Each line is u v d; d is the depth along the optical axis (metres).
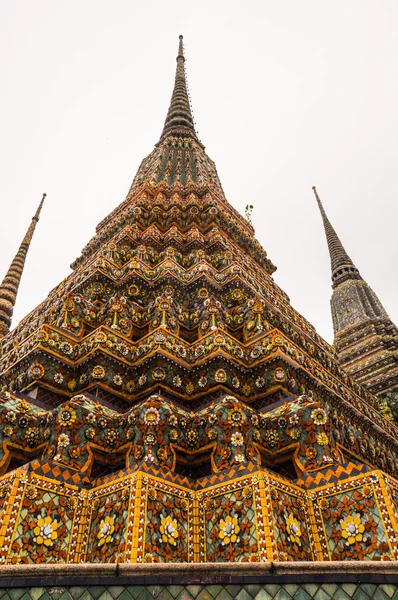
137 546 6.89
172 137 32.06
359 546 7.30
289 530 7.48
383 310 38.84
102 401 10.61
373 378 31.41
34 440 9.37
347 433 12.65
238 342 12.43
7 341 16.89
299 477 8.88
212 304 13.58
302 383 12.36
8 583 4.43
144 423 8.93
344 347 36.53
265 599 4.59
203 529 7.86
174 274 15.40
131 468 8.21
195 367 11.84
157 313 13.08
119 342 11.99
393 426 17.30
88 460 8.77
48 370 11.30
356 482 7.91
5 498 7.18
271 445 9.62
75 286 15.52
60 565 4.64
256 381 11.81
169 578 4.71
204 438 9.37
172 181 25.62
